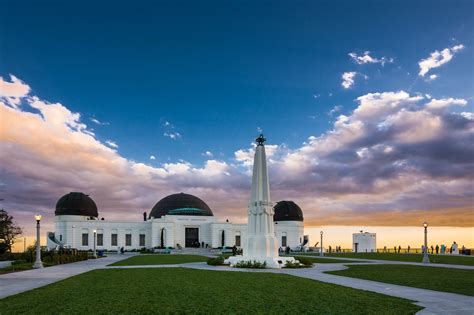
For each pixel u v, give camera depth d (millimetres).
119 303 19562
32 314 17203
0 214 95875
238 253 79750
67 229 119062
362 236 116688
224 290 23953
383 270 40156
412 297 21906
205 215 133000
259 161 51625
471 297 22047
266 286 25859
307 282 28203
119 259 70062
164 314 17062
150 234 124625
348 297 21281
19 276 35531
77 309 18172
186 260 63031
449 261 56625
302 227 137250
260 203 50406
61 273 38531
